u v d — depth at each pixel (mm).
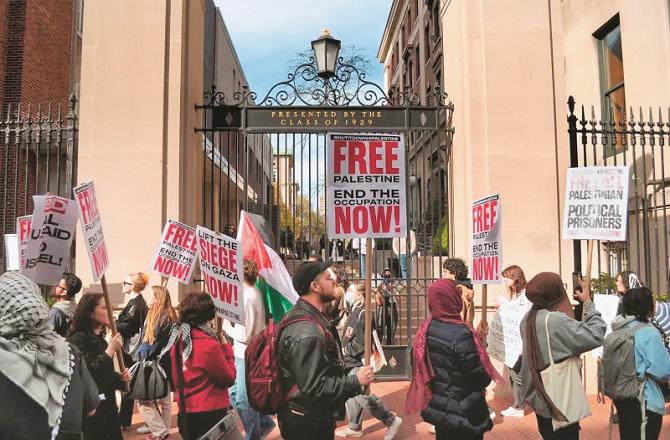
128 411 6242
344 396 3061
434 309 3918
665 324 5676
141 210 7672
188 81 8234
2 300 2486
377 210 4328
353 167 4328
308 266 3328
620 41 12359
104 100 7871
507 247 7922
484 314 5629
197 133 8719
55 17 15016
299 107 8312
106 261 4625
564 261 8008
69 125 7785
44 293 7730
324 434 3164
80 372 2840
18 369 2404
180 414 4188
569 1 14047
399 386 7969
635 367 4359
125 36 7992
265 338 3352
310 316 3223
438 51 21609
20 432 2371
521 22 8328
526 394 4285
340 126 8359
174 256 6219
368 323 3650
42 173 13039
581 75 13484
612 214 5691
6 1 13539
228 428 3893
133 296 6629
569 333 4035
